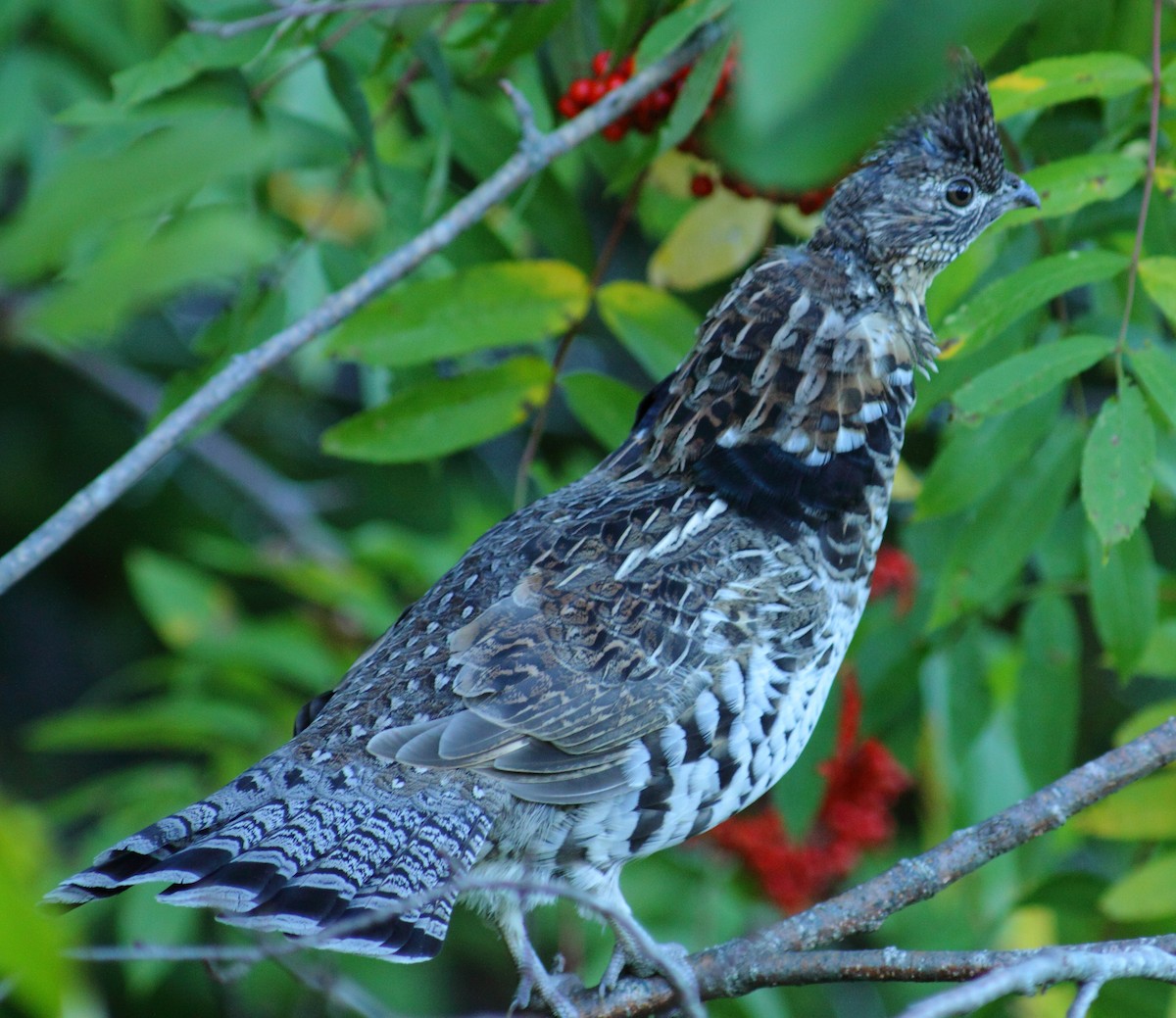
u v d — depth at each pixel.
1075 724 8.05
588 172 12.96
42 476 15.15
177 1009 13.17
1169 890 7.58
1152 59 7.56
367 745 6.52
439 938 5.97
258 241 3.03
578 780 6.51
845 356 7.31
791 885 9.28
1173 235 7.86
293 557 11.14
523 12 7.63
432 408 7.78
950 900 9.80
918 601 8.41
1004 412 6.62
